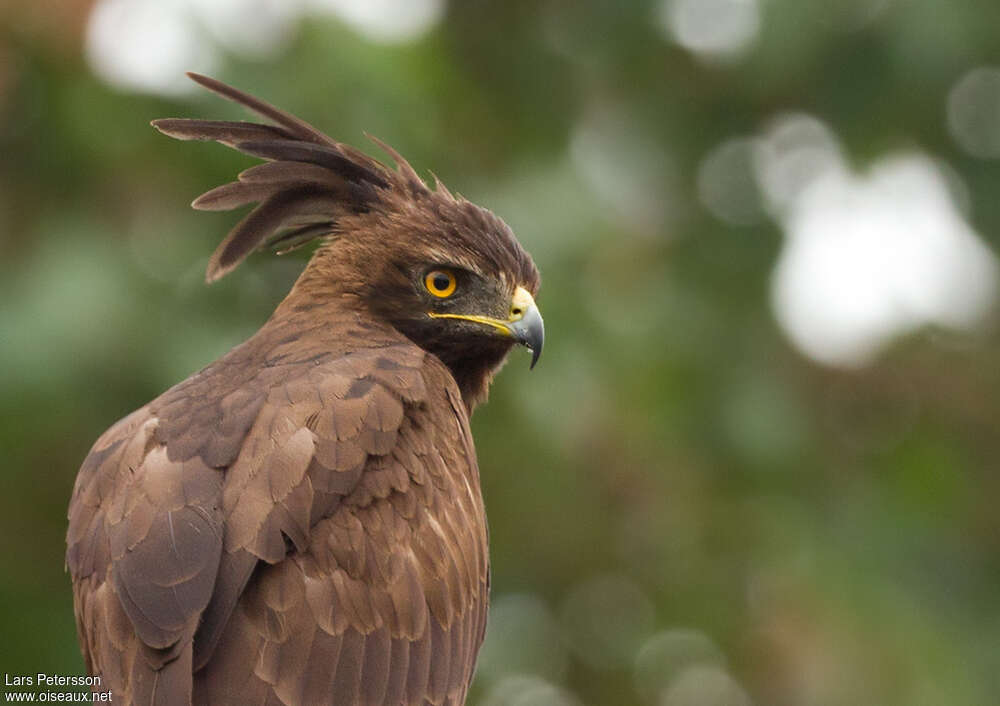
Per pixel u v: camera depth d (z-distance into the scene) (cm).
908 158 1638
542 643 1560
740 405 1538
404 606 774
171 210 1284
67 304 1215
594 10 1603
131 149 1262
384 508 780
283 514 744
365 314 939
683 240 1628
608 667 1575
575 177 1455
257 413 779
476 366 980
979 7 1451
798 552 1531
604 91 1628
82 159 1263
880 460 1680
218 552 726
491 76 1595
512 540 1455
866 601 1536
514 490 1399
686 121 1638
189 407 805
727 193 1658
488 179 1423
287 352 865
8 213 1258
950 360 1677
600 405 1373
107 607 747
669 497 1492
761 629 1531
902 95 1538
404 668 771
